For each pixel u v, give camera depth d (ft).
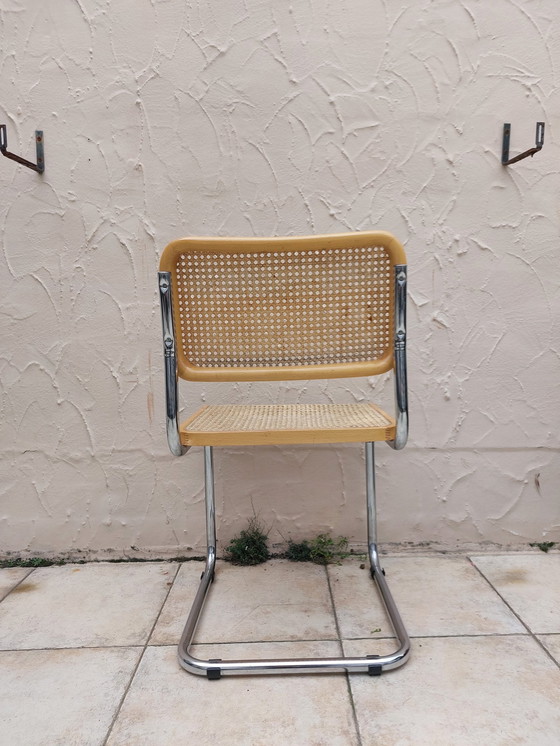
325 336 3.40
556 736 2.91
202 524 5.06
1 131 4.10
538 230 4.76
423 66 4.62
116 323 4.87
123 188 4.74
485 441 4.97
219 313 3.37
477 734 2.93
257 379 3.43
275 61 4.62
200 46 4.61
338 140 4.68
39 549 5.08
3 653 3.69
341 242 3.14
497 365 4.90
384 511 5.04
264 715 3.09
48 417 4.97
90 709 3.17
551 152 4.69
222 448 4.98
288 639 3.78
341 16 4.57
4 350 4.90
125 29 4.61
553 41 4.59
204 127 4.68
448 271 4.80
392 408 4.90
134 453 4.99
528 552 5.01
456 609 4.12
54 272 4.83
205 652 3.65
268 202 4.74
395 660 3.40
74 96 4.67
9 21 4.61
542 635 3.78
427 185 4.72
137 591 4.49
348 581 4.57
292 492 5.03
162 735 2.96
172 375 3.31
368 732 2.95
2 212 4.78
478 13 4.56
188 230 4.77
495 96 4.64
